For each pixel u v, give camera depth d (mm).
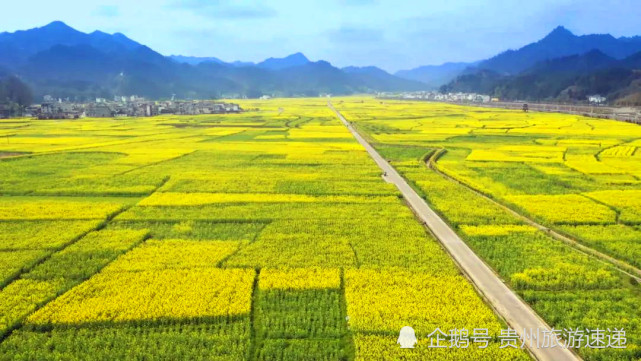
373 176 70688
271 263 36812
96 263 36656
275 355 25562
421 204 55250
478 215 49812
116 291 31812
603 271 35375
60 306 29859
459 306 29969
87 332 27297
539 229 46219
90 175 70562
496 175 72938
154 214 50250
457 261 38156
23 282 33500
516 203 54969
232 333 27219
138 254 38500
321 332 27422
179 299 30578
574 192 61594
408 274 34781
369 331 27359
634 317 29016
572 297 31703
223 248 39969
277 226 46219
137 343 26312
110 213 50156
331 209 52344
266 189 61625
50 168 76562
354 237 42938
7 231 44406
